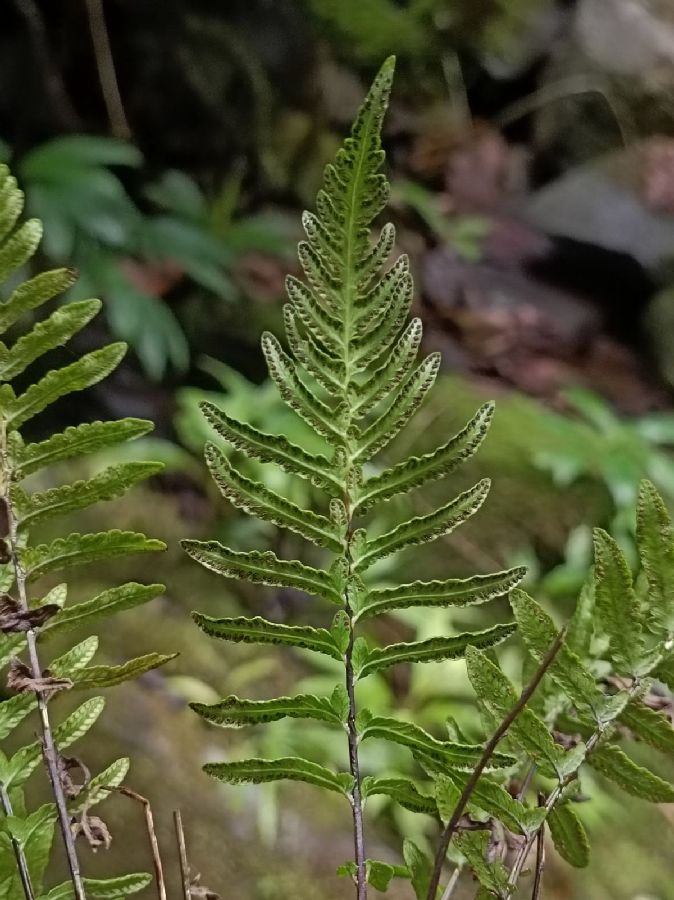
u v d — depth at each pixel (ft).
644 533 1.02
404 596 1.04
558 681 1.04
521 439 5.24
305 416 1.02
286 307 1.01
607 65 9.36
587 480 5.08
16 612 1.02
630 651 1.04
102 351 1.04
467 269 8.11
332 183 0.99
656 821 3.00
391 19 6.87
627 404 7.15
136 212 5.05
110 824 2.29
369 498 1.03
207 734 2.87
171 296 5.37
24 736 2.47
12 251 1.01
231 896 2.26
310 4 6.52
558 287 8.43
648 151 9.07
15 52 5.29
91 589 3.45
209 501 4.41
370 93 0.97
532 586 4.36
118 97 5.65
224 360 5.49
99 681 1.09
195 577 3.90
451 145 9.18
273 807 2.56
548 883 2.58
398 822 2.72
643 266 8.12
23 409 1.04
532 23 9.23
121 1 5.57
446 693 3.42
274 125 6.59
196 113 6.06
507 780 1.16
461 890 2.24
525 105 9.53
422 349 6.87
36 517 1.06
